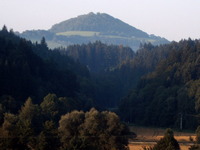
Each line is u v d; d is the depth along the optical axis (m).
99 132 187.88
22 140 147.25
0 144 146.12
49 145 148.00
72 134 189.00
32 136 149.62
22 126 151.75
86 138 168.12
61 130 188.62
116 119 189.75
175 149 144.00
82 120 193.88
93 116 191.00
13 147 146.88
